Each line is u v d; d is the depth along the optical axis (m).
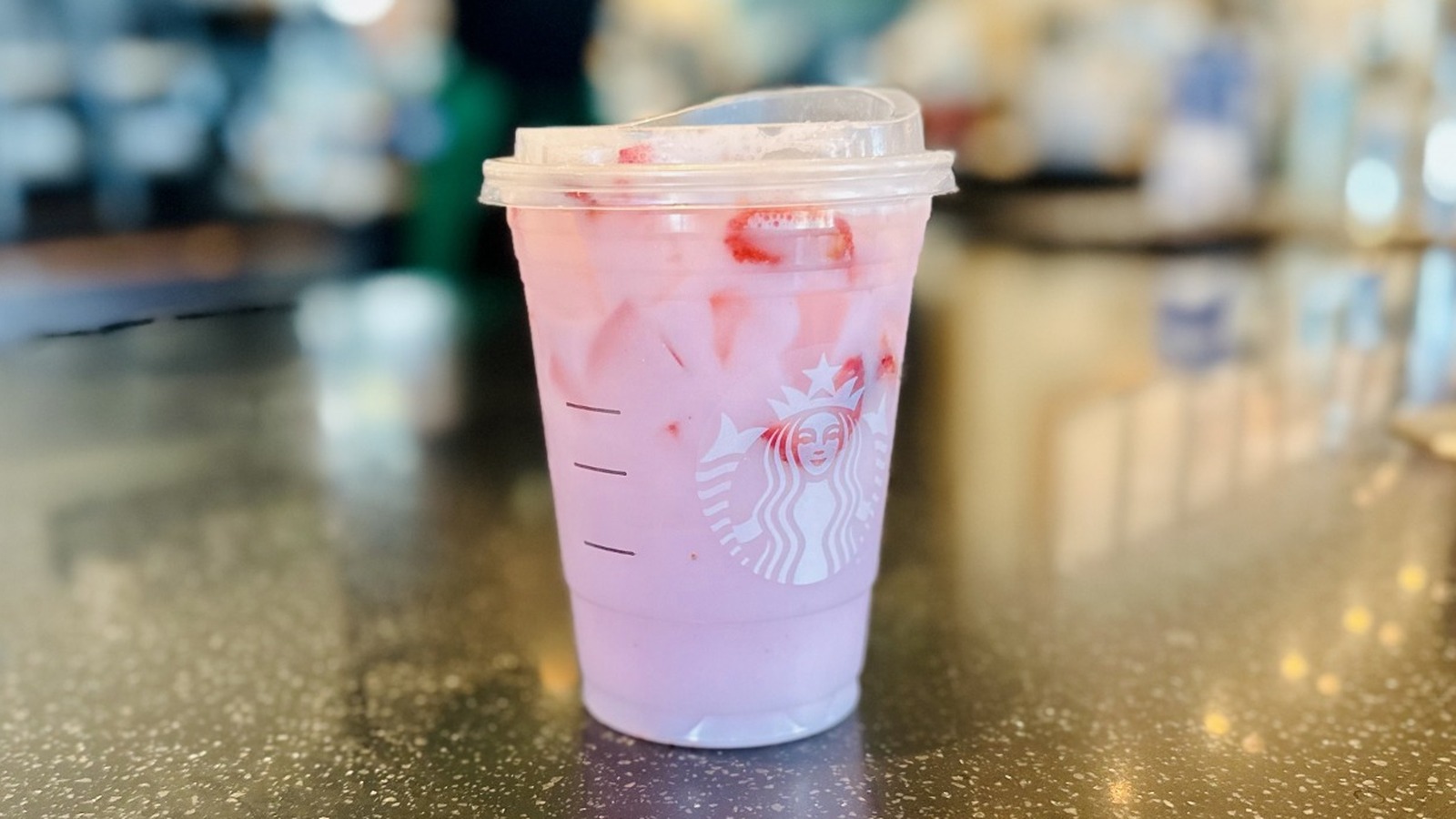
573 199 0.22
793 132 0.23
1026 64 1.31
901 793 0.23
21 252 1.12
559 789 0.23
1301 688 0.27
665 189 0.22
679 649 0.25
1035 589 0.34
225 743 0.26
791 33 1.34
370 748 0.25
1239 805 0.22
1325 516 0.40
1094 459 0.49
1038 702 0.27
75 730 0.27
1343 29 1.12
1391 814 0.22
